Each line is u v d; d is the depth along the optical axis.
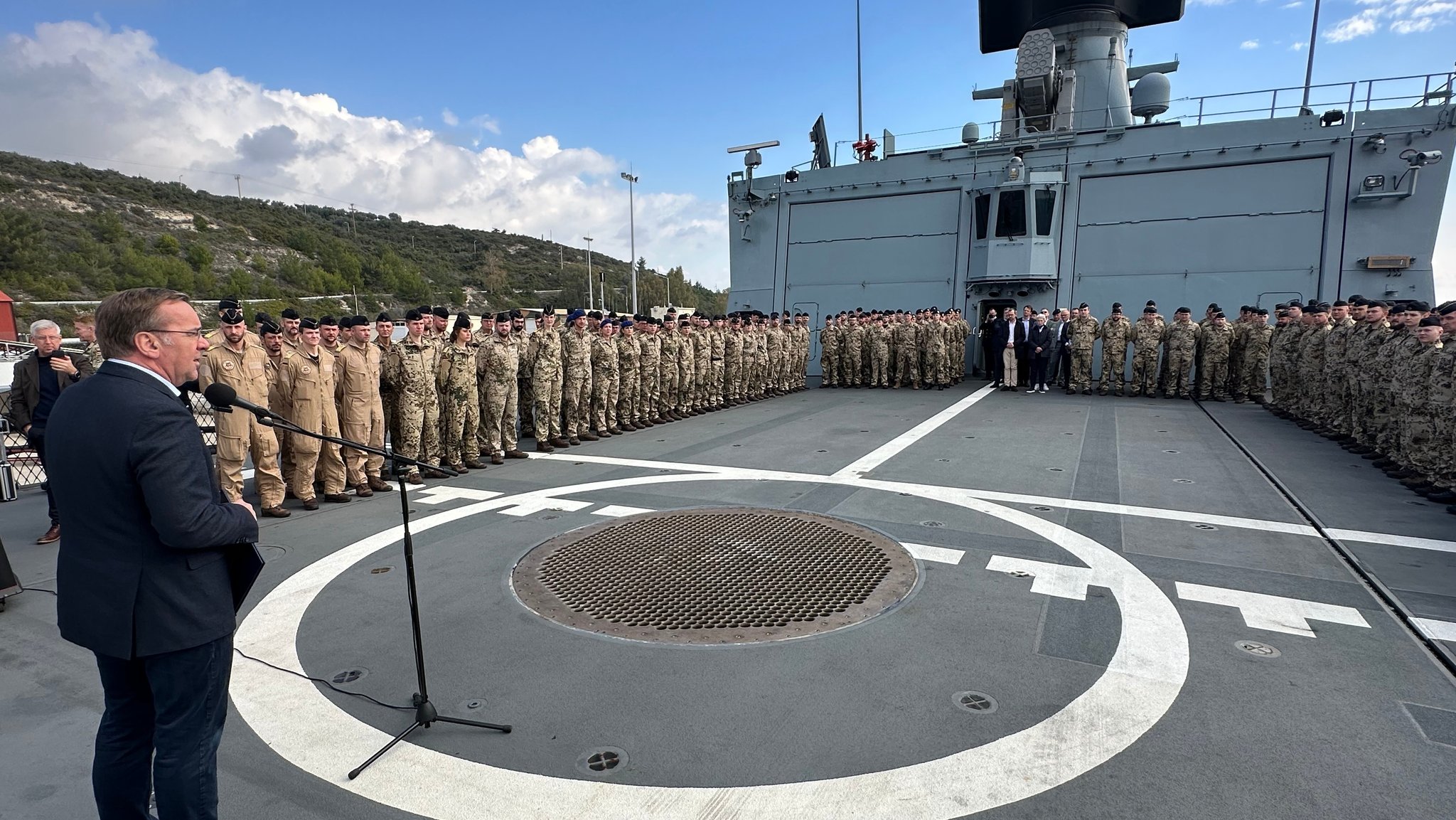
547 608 3.99
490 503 6.36
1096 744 2.69
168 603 1.99
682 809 2.35
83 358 6.32
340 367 6.69
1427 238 11.93
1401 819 2.27
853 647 3.48
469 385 7.70
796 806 2.36
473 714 2.93
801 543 5.04
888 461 7.80
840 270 16.44
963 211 15.12
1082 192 14.18
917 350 15.05
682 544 5.04
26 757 2.75
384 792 2.47
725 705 2.97
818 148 17.86
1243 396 12.52
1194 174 13.36
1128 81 15.65
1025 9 15.92
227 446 5.89
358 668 3.33
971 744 2.69
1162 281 13.67
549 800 2.41
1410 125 11.90
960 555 4.78
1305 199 12.59
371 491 6.94
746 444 9.12
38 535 5.83
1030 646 3.47
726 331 13.36
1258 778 2.48
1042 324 13.88
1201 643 3.48
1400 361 7.08
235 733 2.83
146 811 2.21
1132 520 5.54
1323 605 3.92
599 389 10.09
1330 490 6.44
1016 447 8.54
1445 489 6.15
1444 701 2.95
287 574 4.62
